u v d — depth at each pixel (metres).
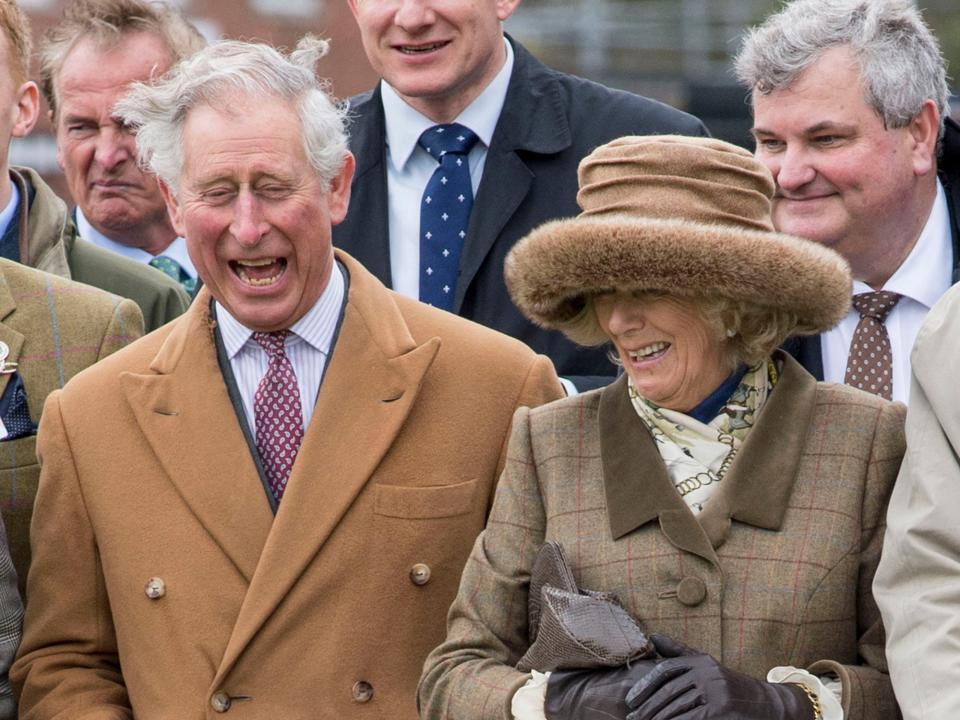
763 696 12.38
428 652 14.95
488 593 13.79
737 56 17.62
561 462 13.77
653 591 13.18
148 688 14.94
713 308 13.13
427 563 14.98
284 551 14.80
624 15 42.75
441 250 18.91
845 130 16.66
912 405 13.02
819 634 12.97
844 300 13.27
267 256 14.84
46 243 18.55
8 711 15.45
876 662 12.97
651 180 13.34
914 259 17.11
